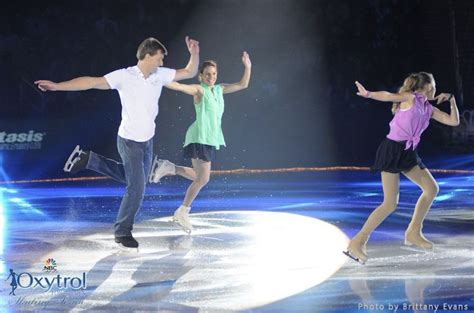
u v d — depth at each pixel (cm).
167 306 1111
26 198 2506
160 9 4703
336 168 3403
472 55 4378
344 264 1391
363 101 4350
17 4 4531
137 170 1512
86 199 2466
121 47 4519
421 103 1441
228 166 3600
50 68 4297
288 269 1352
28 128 3516
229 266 1386
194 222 1928
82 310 1094
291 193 2547
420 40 4584
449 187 2636
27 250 1563
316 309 1081
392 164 1431
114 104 4109
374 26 4662
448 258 1431
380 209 1427
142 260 1445
